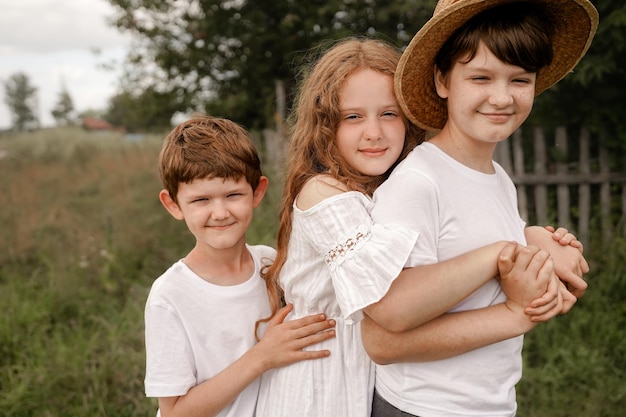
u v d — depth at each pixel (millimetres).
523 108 1304
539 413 2869
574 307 3666
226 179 1515
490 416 1361
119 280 4664
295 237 1514
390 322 1258
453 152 1413
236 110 8656
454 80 1343
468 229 1346
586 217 4652
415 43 1336
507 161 4734
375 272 1262
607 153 4637
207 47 8609
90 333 3793
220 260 1597
